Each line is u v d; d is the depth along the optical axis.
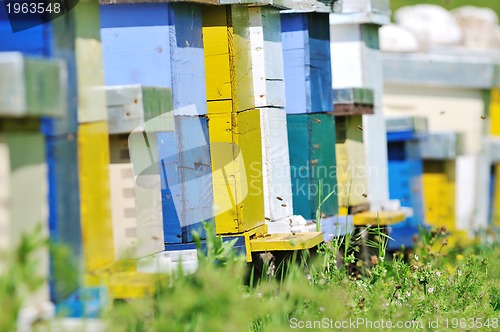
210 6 19.84
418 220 31.95
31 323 12.20
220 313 14.14
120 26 18.86
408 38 37.56
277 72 22.19
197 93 19.56
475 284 19.98
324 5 23.52
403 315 16.72
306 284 17.61
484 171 37.41
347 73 27.06
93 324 12.95
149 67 18.84
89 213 14.27
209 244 16.50
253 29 21.42
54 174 13.02
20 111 11.47
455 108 36.94
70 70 13.88
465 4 53.59
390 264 21.34
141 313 13.80
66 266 13.20
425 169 33.31
